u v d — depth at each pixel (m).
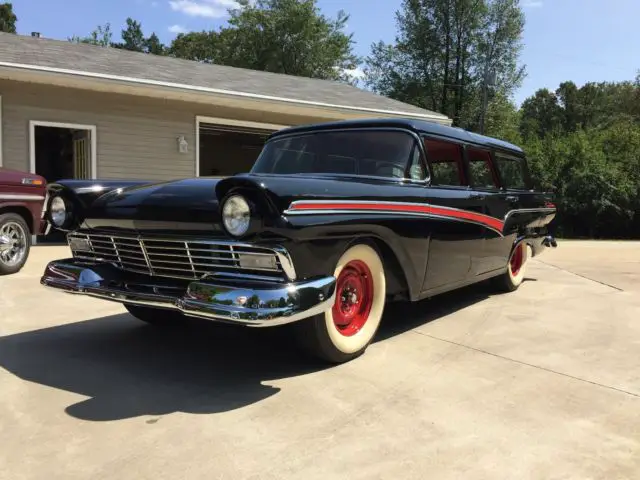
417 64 32.47
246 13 35.03
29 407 2.70
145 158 10.74
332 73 36.84
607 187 20.22
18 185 6.33
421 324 4.41
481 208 4.50
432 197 3.84
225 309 2.64
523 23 30.89
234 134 15.35
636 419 2.64
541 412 2.71
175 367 3.31
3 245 6.21
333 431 2.47
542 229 6.13
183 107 11.10
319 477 2.08
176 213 2.96
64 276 3.41
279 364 3.38
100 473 2.10
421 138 3.90
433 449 2.31
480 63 31.20
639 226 21.08
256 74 14.42
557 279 6.87
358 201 3.15
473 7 30.28
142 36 49.81
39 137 13.61
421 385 3.04
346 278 3.34
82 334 4.01
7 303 4.90
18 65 8.41
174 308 2.86
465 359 3.52
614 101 56.03
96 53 11.73
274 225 2.65
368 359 3.48
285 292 2.67
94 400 2.79
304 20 34.75
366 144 3.95
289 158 4.20
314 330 3.10
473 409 2.73
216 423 2.54
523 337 4.06
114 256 3.46
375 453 2.27
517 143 23.64
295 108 11.37
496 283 5.67
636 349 3.79
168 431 2.45
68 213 3.53
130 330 4.13
